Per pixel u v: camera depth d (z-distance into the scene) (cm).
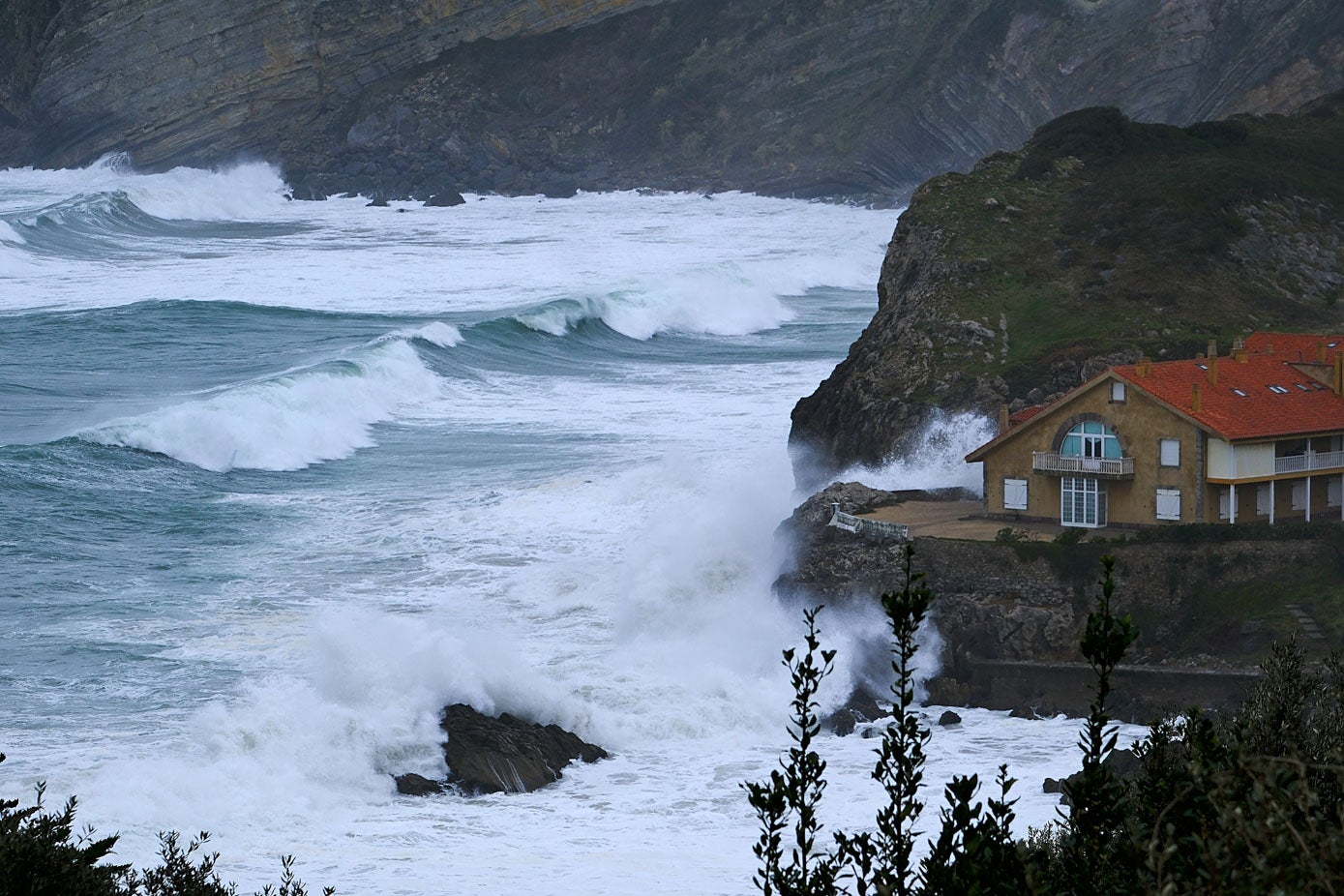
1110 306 9062
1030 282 9425
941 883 1422
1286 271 9606
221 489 8188
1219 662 5441
